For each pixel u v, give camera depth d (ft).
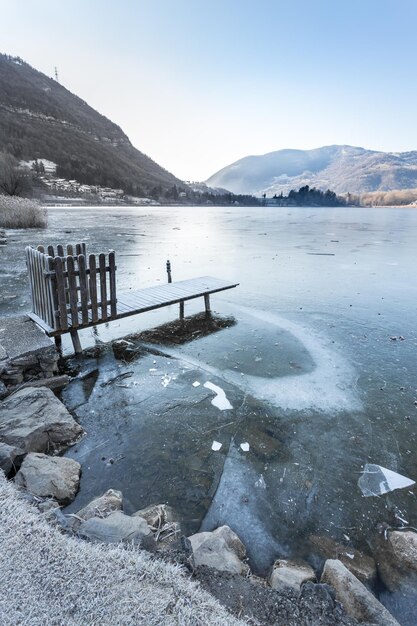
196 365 19.61
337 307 30.78
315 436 13.91
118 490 10.95
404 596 8.13
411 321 27.50
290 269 46.98
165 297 25.43
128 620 5.79
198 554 8.08
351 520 10.18
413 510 10.59
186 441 13.39
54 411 13.46
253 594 6.99
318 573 8.58
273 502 10.74
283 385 17.62
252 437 13.70
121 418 14.73
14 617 5.63
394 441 13.76
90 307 19.26
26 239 65.87
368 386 17.79
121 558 7.04
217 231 98.53
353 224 132.98
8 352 15.92
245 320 27.12
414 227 119.85
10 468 10.83
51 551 7.01
